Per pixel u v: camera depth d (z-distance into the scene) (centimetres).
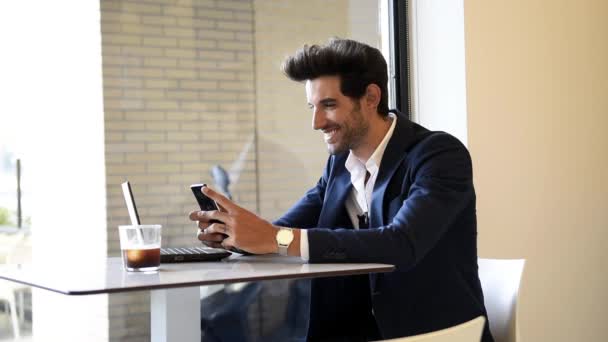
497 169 314
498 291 205
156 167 279
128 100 274
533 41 326
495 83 315
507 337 198
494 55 315
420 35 325
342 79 198
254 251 169
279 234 167
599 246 348
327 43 205
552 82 332
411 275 195
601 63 350
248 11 296
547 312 331
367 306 213
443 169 190
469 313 194
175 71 281
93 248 272
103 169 271
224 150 291
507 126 318
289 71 203
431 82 321
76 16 268
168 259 172
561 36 336
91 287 125
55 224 265
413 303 195
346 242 167
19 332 272
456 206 186
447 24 313
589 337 345
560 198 334
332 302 213
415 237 175
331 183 216
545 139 330
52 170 265
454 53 311
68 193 267
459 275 197
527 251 323
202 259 174
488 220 311
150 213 278
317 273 144
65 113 266
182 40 282
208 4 287
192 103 285
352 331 214
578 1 342
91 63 269
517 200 320
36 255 263
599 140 349
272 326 306
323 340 213
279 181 303
